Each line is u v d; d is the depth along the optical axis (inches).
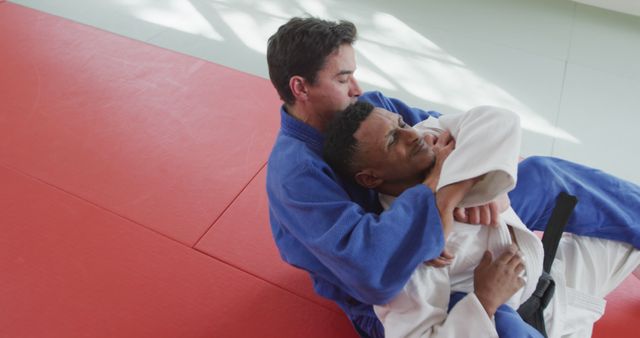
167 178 79.5
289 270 66.1
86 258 67.0
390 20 131.1
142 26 122.2
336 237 39.1
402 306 42.6
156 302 62.1
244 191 77.8
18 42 110.3
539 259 47.2
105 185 77.8
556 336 49.8
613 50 120.4
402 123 43.7
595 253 53.4
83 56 107.4
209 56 112.7
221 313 61.1
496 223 43.6
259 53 114.7
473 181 39.1
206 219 73.1
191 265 66.6
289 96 45.6
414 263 38.1
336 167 44.8
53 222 71.7
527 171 54.4
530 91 107.2
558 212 51.8
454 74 112.1
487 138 39.4
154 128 89.2
